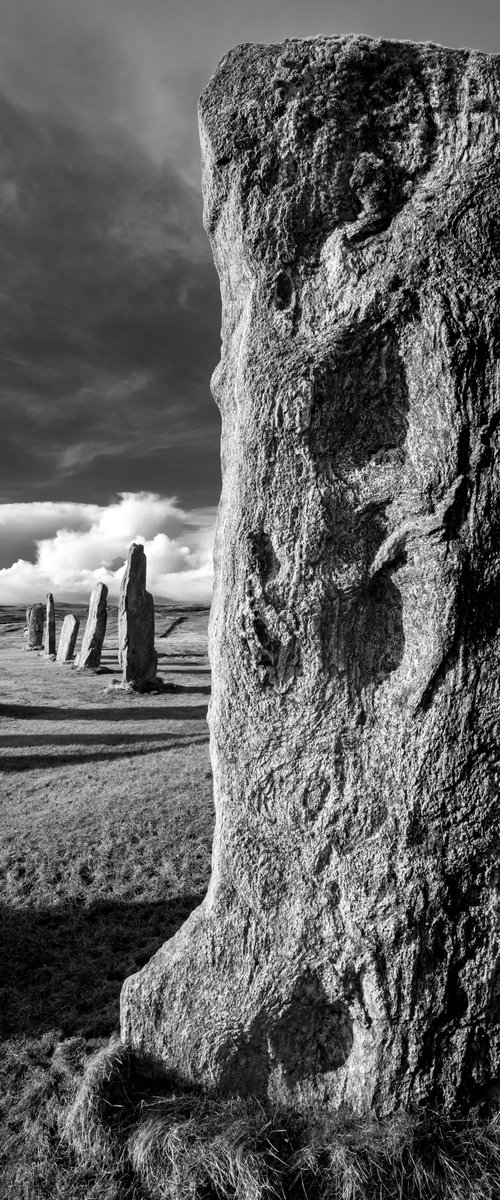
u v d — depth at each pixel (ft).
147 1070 11.03
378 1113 10.03
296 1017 10.70
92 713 52.60
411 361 10.16
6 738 42.70
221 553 11.55
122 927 18.06
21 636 175.11
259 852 10.78
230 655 10.79
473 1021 9.97
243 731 10.82
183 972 11.06
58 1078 11.82
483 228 9.87
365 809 10.29
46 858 22.58
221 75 10.84
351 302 10.28
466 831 9.93
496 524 9.77
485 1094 10.12
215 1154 9.36
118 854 22.80
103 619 83.20
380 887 10.17
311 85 10.43
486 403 9.69
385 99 10.63
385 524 10.49
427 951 10.03
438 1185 9.06
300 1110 10.44
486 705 9.82
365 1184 8.99
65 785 31.40
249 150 10.51
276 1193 8.88
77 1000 14.51
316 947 10.52
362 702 10.48
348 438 10.47
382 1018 10.10
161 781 31.27
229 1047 10.64
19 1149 10.35
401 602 10.58
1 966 15.98
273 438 10.23
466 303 9.77
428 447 10.01
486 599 9.86
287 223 10.48
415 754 10.08
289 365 10.14
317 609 10.27
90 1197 9.35
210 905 11.19
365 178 10.39
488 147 10.17
